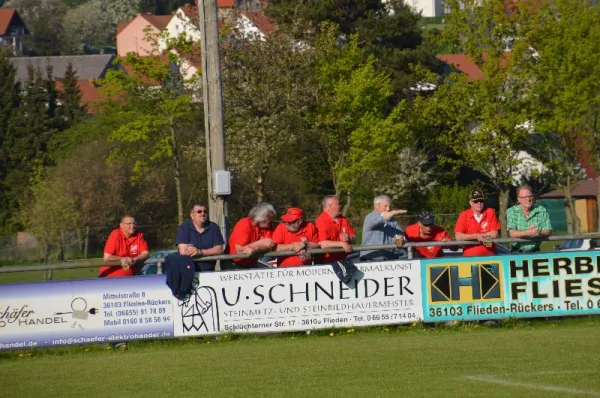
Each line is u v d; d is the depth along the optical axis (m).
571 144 102.19
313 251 27.80
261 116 102.19
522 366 20.75
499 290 28.52
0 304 27.22
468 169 131.50
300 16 113.38
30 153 141.50
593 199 126.81
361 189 110.38
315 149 110.38
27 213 96.69
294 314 27.97
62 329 27.47
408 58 126.94
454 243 28.70
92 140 119.00
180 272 27.50
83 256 94.50
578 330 26.69
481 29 103.69
